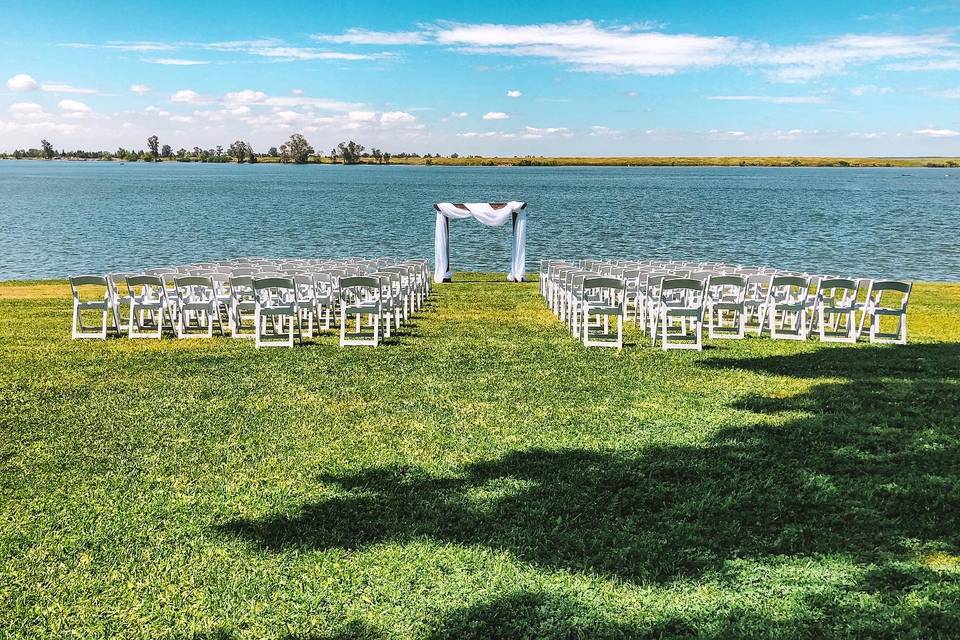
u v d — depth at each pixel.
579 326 13.28
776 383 9.09
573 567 4.64
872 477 5.99
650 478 6.02
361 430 7.24
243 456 6.52
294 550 4.84
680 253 34.09
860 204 75.12
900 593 4.30
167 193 89.94
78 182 125.31
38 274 26.72
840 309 11.94
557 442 6.88
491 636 3.96
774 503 5.52
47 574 4.55
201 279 11.70
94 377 9.34
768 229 46.25
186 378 9.30
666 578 4.51
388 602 4.26
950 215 59.09
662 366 10.05
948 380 9.23
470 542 4.95
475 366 10.02
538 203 73.75
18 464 6.30
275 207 65.69
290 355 10.72
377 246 36.56
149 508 5.46
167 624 4.07
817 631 3.96
